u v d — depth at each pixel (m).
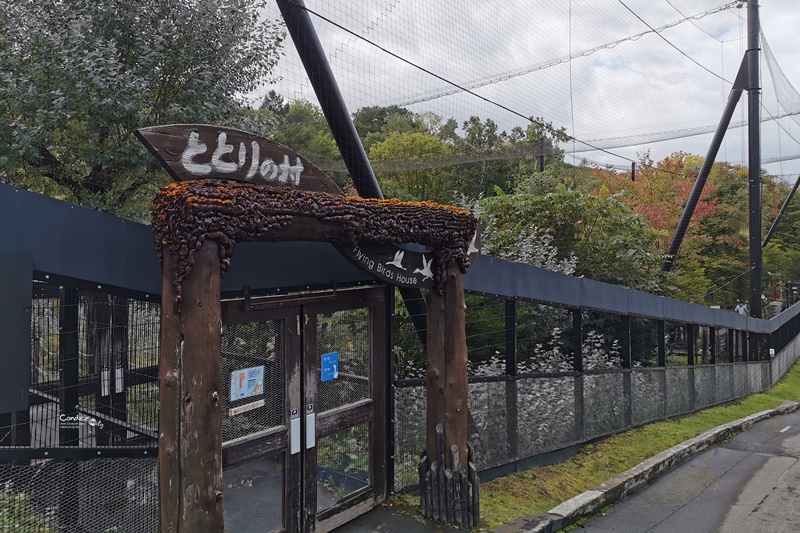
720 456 7.21
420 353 6.64
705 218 20.25
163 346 2.73
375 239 3.66
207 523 2.71
